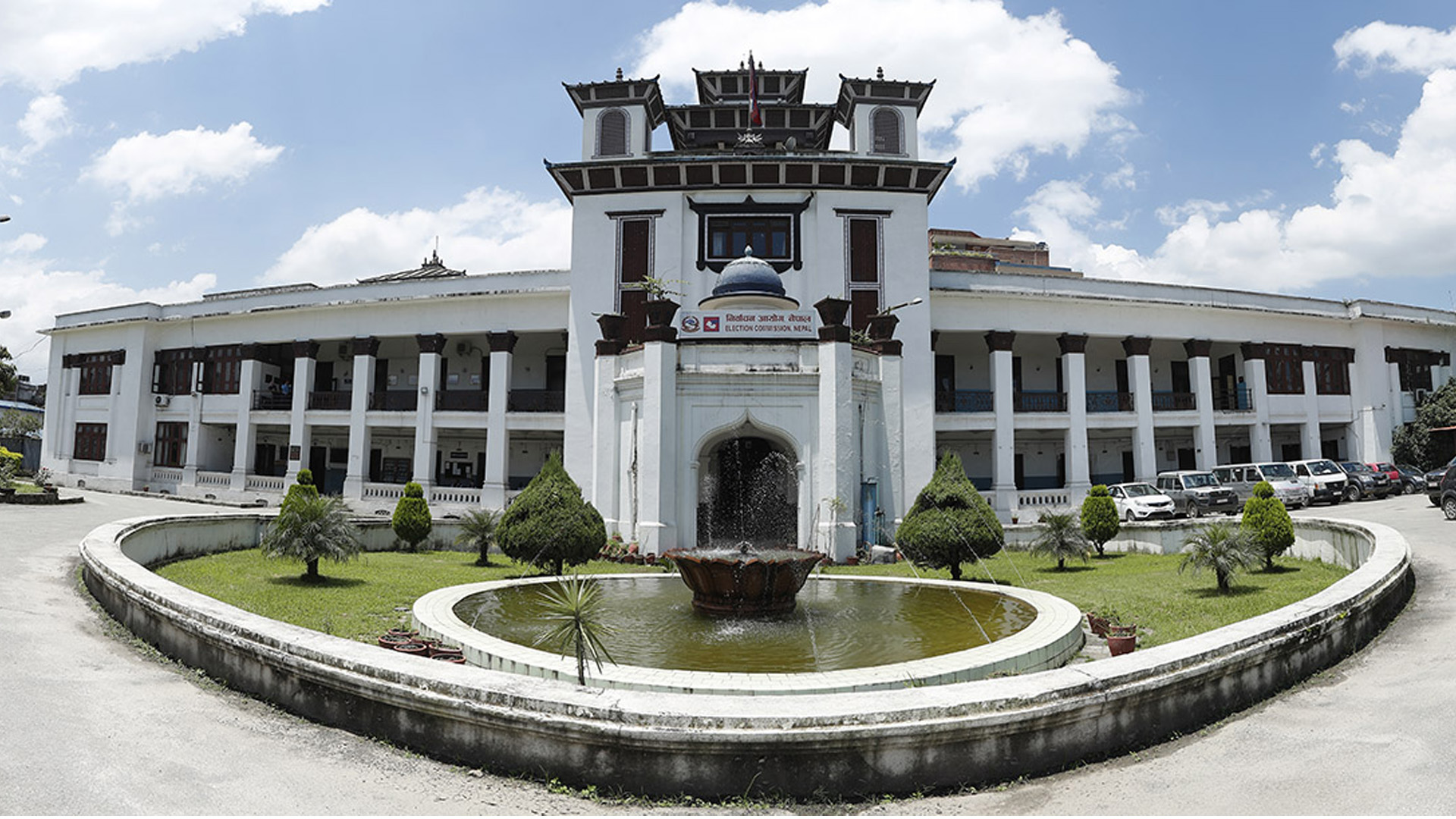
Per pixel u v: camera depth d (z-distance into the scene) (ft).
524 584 39.99
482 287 96.43
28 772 14.79
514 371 106.42
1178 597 39.78
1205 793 15.06
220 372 109.70
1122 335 96.07
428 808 14.23
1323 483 85.56
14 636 25.16
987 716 15.71
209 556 53.16
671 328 60.23
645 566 55.36
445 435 106.93
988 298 92.63
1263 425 99.96
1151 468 93.81
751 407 59.98
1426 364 110.11
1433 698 20.01
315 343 104.01
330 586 42.19
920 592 38.45
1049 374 106.42
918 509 50.06
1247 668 20.45
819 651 25.71
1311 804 14.34
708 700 15.83
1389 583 29.25
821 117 103.65
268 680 19.98
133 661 23.38
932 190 88.33
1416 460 101.86
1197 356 98.58
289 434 116.26
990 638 27.63
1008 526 66.13
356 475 97.71
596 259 85.15
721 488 69.00
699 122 105.19
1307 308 103.45
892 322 66.95
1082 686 16.96
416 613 30.04
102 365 118.52
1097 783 15.83
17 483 102.17
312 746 17.15
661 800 14.88
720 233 85.61
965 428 91.09
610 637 27.94
